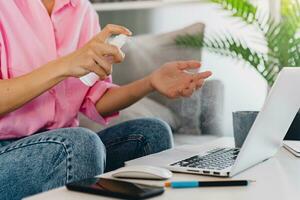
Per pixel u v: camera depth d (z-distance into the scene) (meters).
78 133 1.14
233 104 2.89
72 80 1.58
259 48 2.81
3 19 1.44
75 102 1.59
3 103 1.27
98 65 1.18
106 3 3.19
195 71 2.59
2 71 1.42
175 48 2.70
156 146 1.54
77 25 1.62
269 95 0.95
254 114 1.33
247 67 2.87
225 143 1.45
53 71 1.24
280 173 1.03
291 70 1.00
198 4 2.98
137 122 1.61
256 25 2.47
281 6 2.07
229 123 2.88
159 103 2.63
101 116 1.69
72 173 1.10
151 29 3.10
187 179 0.96
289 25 1.91
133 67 2.75
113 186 0.84
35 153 1.14
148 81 1.55
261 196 0.83
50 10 1.59
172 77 1.49
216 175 0.98
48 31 1.52
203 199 0.81
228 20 2.90
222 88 2.57
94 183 0.87
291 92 1.07
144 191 0.81
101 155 1.15
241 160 0.99
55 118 1.52
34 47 1.48
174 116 2.57
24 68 1.45
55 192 0.85
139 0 3.12
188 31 2.70
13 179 1.16
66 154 1.11
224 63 2.90
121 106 1.65
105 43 1.15
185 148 1.34
